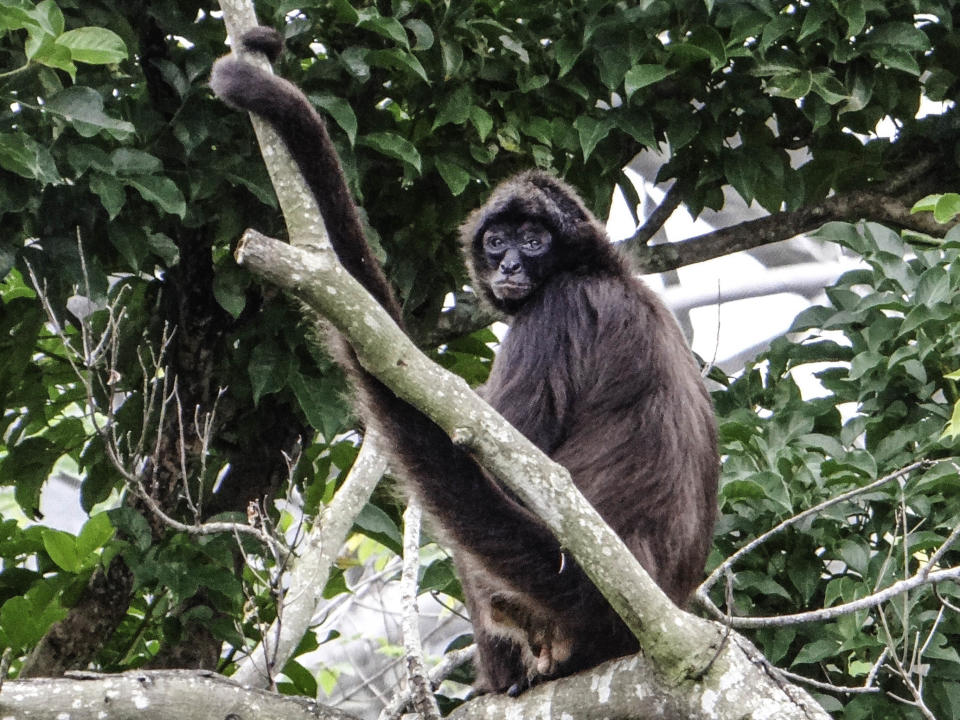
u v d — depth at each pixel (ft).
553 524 23.08
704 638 23.68
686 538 29.78
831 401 41.52
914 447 40.06
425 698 25.71
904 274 41.98
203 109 39.99
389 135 40.81
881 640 35.42
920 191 51.85
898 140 52.54
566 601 27.99
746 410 40.86
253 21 30.07
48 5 35.81
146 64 41.86
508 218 35.01
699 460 30.86
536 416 31.68
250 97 26.99
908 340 41.29
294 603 31.94
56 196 38.45
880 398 41.52
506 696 28.35
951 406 40.19
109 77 40.73
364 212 40.06
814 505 37.88
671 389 30.96
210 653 43.04
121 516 38.45
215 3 43.50
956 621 37.29
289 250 21.71
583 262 34.50
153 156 39.01
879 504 38.86
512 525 27.78
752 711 23.24
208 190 39.86
